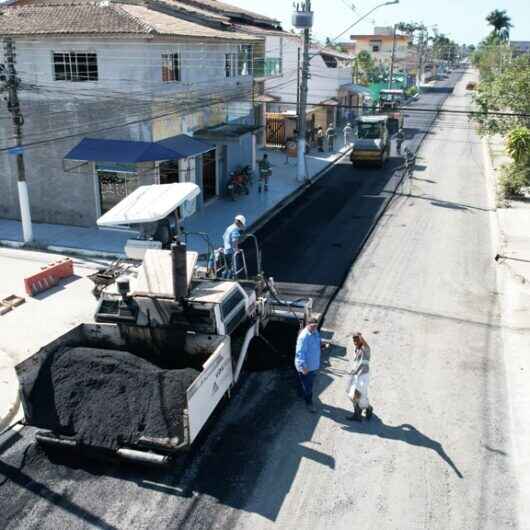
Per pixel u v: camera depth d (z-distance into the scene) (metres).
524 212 23.73
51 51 20.36
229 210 24.14
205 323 9.88
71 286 16.36
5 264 18.11
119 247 19.42
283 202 26.12
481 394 11.08
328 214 23.95
